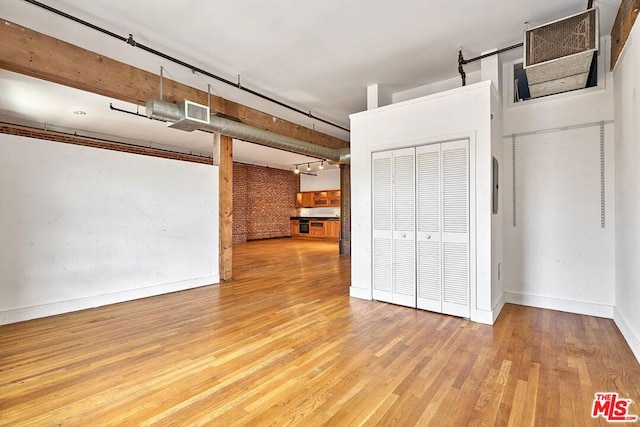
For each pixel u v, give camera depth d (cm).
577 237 341
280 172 1308
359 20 289
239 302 389
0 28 279
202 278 481
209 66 377
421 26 300
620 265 296
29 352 249
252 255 803
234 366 226
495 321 317
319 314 341
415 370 220
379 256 393
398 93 461
